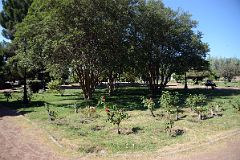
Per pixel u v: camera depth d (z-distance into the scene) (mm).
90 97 25938
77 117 17062
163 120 15523
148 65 32344
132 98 27953
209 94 31641
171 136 12484
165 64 33094
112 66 23672
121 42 23516
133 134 12914
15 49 29312
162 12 31062
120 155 10320
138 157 10102
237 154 9922
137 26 27875
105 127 14297
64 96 32250
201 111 15938
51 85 36031
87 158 10102
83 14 21516
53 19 21000
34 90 36656
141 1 28469
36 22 21844
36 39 21391
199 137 12312
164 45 31828
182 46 33281
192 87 48156
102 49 22797
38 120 16656
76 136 12719
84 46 22469
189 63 33656
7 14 33844
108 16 22125
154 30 29688
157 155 10234
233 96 28594
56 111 19750
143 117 16469
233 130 13383
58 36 21234
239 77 87875
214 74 67375
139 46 28547
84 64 23156
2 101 28594
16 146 11453
